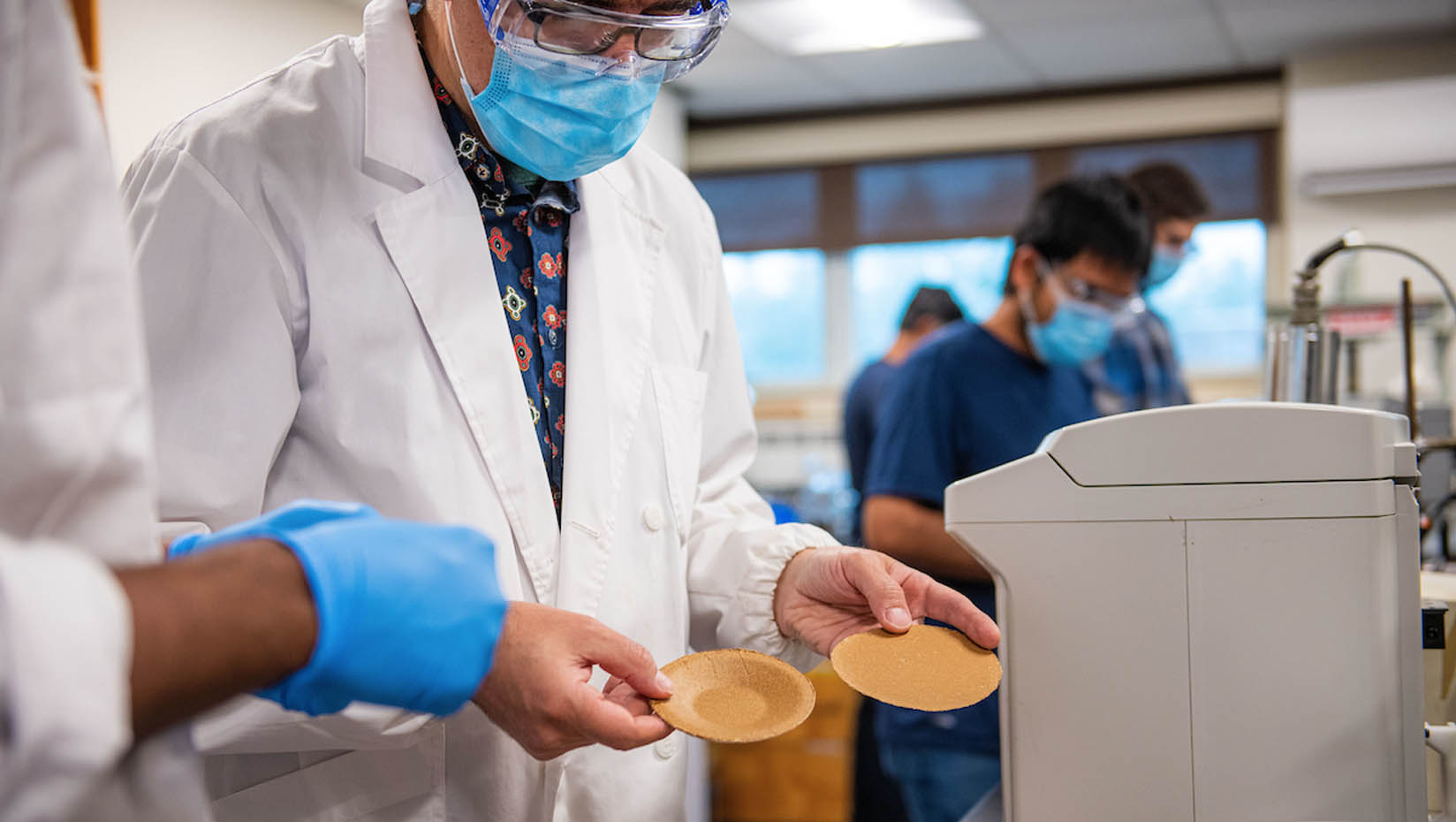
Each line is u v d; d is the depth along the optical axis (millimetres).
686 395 1081
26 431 421
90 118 462
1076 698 852
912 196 5547
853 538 2861
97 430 436
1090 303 2033
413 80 944
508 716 694
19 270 429
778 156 5723
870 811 2383
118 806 433
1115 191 2021
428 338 914
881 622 857
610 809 951
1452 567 1572
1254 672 820
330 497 893
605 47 837
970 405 2072
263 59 3221
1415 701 819
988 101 5414
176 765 459
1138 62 4863
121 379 451
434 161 942
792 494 5297
